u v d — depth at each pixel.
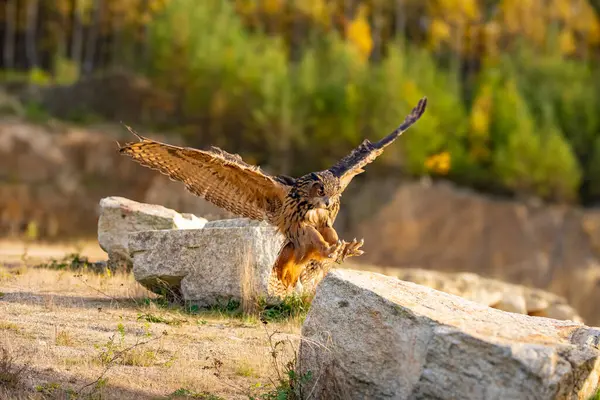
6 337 9.73
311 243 7.80
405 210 47.41
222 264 12.67
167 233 12.96
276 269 8.05
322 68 55.75
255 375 9.06
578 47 71.38
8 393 7.56
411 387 7.00
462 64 70.81
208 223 15.18
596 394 7.36
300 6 64.62
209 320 11.84
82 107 54.25
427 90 53.34
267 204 8.14
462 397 6.74
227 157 7.64
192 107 53.22
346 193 49.72
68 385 8.07
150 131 52.06
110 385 8.19
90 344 9.74
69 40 76.25
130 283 14.41
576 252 47.28
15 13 77.06
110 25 71.06
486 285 25.36
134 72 59.28
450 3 66.81
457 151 52.72
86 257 17.80
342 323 7.52
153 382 8.47
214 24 57.09
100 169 45.91
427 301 7.64
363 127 50.88
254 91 52.66
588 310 46.56
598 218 47.66
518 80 60.56
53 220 43.22
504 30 68.44
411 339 7.08
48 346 9.49
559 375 6.66
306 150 51.56
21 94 56.56
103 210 15.84
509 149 51.97
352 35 62.84
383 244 47.06
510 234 47.25
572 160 52.22
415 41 72.38
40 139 45.53
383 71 51.59
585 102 59.62
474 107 55.75
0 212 42.41
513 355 6.62
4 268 15.87
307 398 7.52
